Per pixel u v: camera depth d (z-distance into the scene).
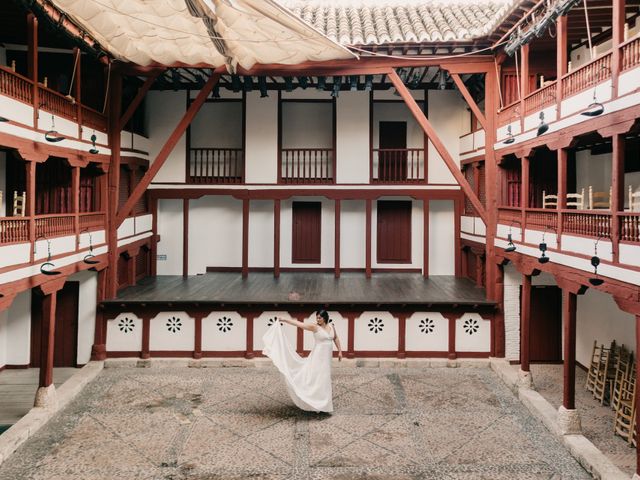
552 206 13.48
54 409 10.13
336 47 11.69
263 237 18.09
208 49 12.01
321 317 10.11
